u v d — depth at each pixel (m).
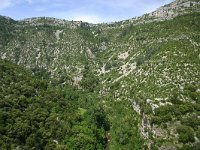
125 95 120.69
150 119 92.69
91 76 164.75
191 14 185.25
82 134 96.62
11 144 81.62
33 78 118.31
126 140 97.62
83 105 123.19
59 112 103.69
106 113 116.19
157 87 106.38
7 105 91.69
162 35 157.25
